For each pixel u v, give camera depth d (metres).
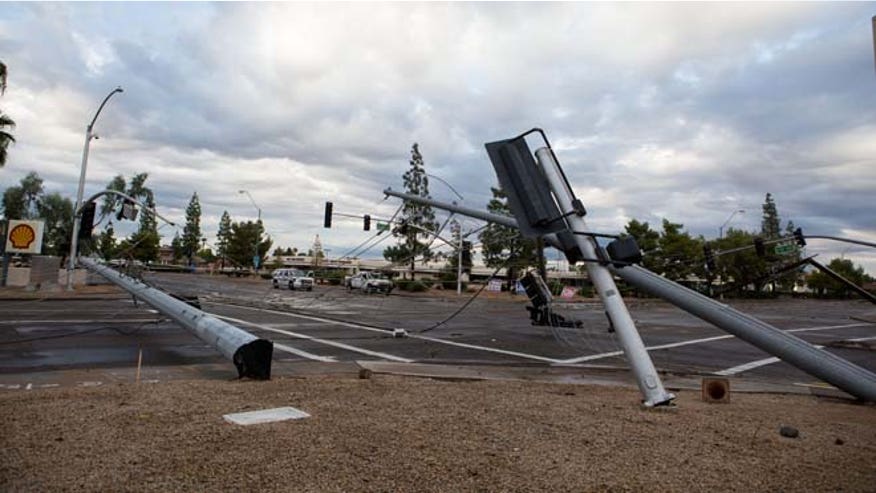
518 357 14.24
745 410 7.14
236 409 6.18
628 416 6.35
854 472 4.55
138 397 6.69
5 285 37.91
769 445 5.28
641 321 28.53
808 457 4.93
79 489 3.75
